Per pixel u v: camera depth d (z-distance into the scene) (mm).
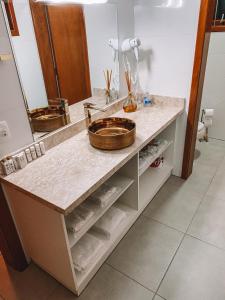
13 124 1325
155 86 2176
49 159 1444
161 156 2428
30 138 1431
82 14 1654
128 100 2109
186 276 1556
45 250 1448
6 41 1189
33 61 1417
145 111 2094
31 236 1478
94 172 1303
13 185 1243
